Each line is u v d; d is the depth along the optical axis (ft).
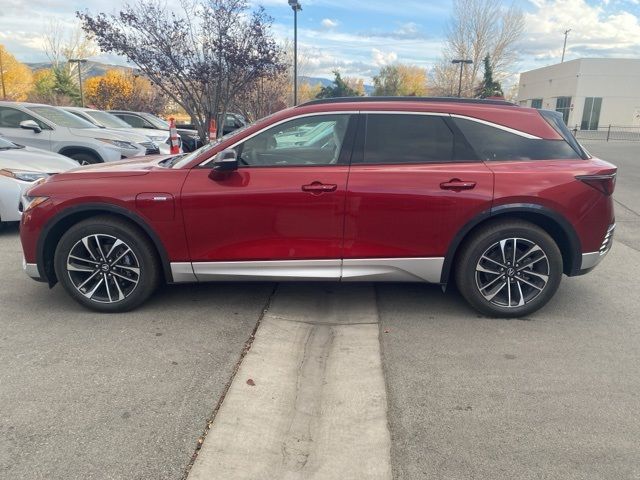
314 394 10.08
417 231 12.55
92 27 40.88
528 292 13.26
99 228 12.85
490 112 13.01
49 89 142.92
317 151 12.85
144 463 7.95
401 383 10.32
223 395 9.78
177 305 14.02
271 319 13.23
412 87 238.89
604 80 155.43
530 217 12.85
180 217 12.58
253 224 12.57
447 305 14.21
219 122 45.42
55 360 10.94
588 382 10.33
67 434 8.55
